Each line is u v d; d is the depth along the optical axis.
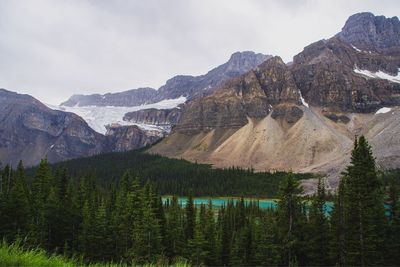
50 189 74.75
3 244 10.26
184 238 67.31
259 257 54.25
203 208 92.38
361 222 44.88
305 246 49.16
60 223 62.78
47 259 10.39
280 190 49.66
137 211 62.62
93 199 78.06
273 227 53.56
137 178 71.69
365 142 48.50
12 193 54.94
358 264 44.94
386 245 46.97
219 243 67.12
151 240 57.19
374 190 47.44
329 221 51.44
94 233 59.50
